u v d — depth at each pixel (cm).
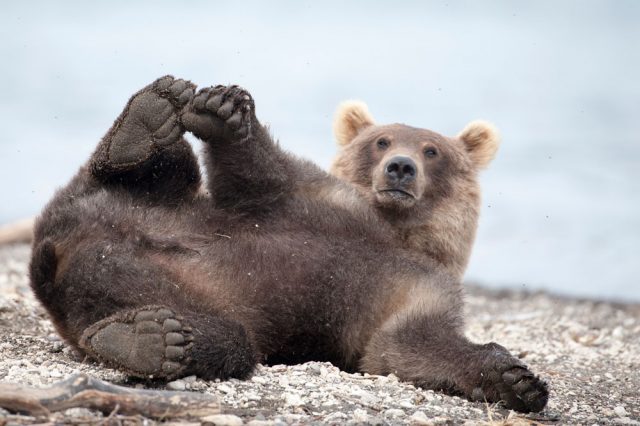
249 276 1135
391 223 1337
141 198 1170
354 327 1170
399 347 1150
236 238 1158
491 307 2214
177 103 1118
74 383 882
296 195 1212
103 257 1067
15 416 848
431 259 1280
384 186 1308
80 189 1149
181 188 1197
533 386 1051
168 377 999
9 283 1886
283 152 1213
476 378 1088
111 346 981
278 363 1191
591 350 1647
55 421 852
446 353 1121
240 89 1135
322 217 1198
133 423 866
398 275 1183
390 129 1427
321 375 1120
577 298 2445
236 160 1158
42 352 1195
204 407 901
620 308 2312
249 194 1182
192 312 1062
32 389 872
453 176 1400
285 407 997
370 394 1059
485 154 1492
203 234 1155
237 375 1069
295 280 1147
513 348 1619
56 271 1081
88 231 1085
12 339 1277
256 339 1143
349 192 1242
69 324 1084
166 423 883
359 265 1174
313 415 982
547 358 1535
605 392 1276
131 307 1061
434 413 1027
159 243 1107
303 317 1152
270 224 1184
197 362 1024
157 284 1074
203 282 1112
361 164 1414
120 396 884
